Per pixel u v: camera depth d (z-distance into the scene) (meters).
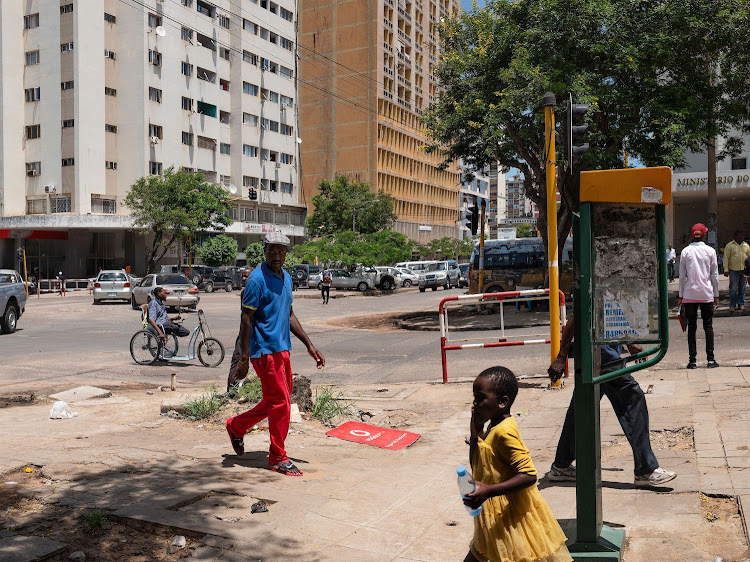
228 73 63.69
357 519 4.44
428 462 6.05
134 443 6.38
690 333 9.46
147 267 55.94
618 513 4.40
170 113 56.38
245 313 5.53
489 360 12.55
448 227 97.44
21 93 53.34
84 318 24.39
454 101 21.27
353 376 11.77
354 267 47.00
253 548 3.89
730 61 18.50
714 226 21.39
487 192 119.88
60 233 52.97
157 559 3.75
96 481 5.04
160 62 55.31
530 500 2.87
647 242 3.76
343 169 76.56
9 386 10.30
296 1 72.88
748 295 20.58
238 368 5.54
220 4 62.19
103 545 3.91
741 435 5.87
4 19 52.19
